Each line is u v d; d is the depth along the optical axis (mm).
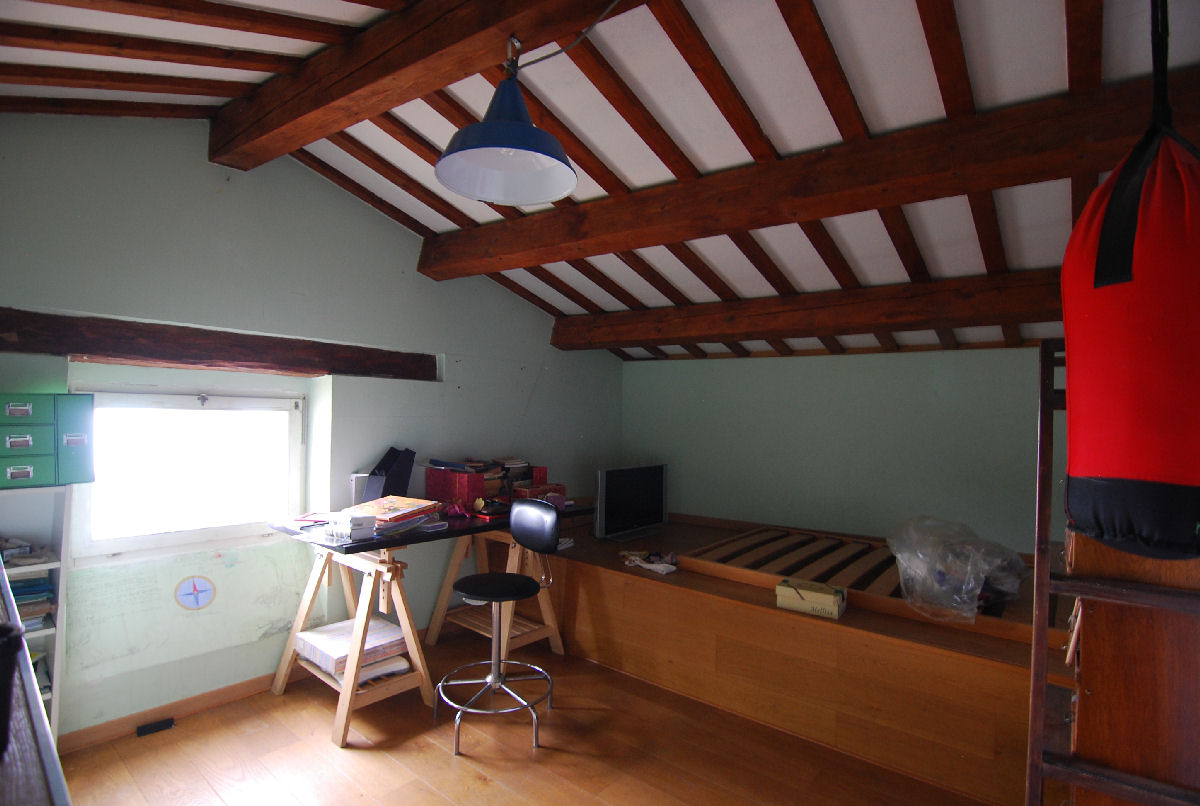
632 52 2102
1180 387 986
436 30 1898
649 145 2443
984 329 3533
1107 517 1064
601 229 2869
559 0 1659
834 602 2719
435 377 3879
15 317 2398
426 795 2332
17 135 2369
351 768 2488
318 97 2266
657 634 3250
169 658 2848
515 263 3379
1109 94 1809
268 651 3178
